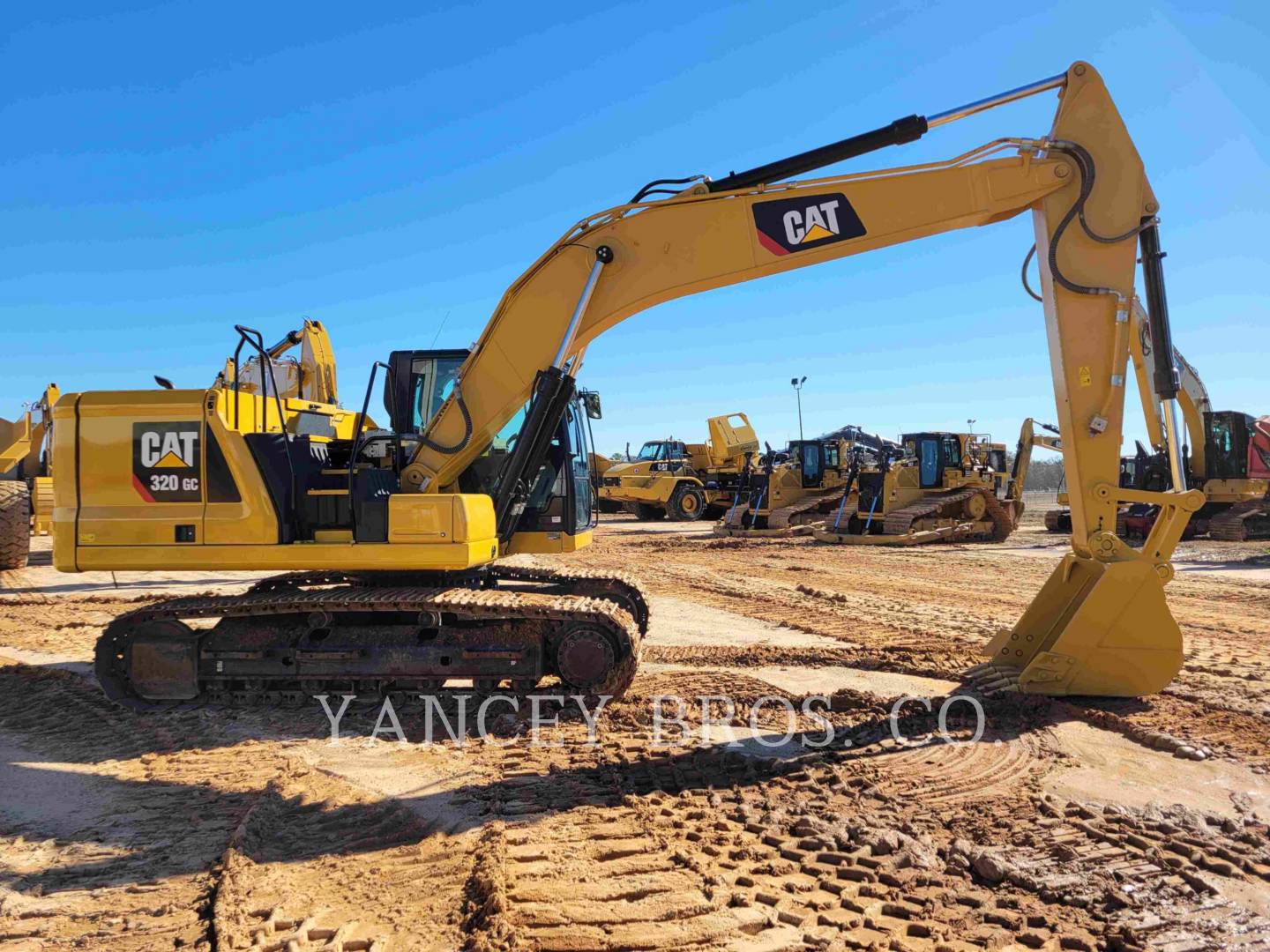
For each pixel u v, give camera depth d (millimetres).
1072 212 6316
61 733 6141
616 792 4727
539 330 6715
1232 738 5504
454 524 6371
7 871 3961
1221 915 3361
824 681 7207
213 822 4500
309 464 6762
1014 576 15234
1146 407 7160
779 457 28031
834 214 6422
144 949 3264
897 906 3430
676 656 8195
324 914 3477
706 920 3338
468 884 3691
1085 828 4160
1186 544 21250
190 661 6734
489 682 6801
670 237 6551
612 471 34531
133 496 6531
